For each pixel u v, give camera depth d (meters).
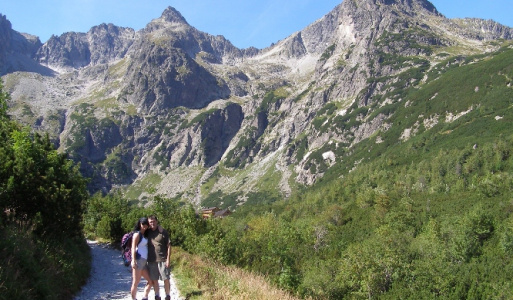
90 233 57.62
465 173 131.62
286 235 64.25
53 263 15.94
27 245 14.91
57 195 20.19
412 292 42.38
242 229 93.44
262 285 16.83
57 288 14.46
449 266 48.00
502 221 73.69
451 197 107.25
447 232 69.06
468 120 179.38
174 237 39.16
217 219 42.66
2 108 31.53
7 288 10.82
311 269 47.06
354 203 122.38
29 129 25.64
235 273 19.12
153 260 13.17
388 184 144.38
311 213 136.88
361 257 48.31
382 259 47.31
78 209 23.72
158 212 45.97
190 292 16.06
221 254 30.23
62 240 21.84
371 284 44.56
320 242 77.44
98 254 35.62
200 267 21.28
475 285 42.53
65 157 24.30
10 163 18.94
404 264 46.69
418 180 137.75
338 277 45.41
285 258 36.94
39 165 21.06
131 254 12.62
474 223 68.56
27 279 12.40
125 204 64.62
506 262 47.88
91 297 16.42
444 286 42.88
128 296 16.86
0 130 22.20
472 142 151.38
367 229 92.12
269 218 99.00
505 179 108.38
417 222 88.44
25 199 19.23
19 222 18.08
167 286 13.38
